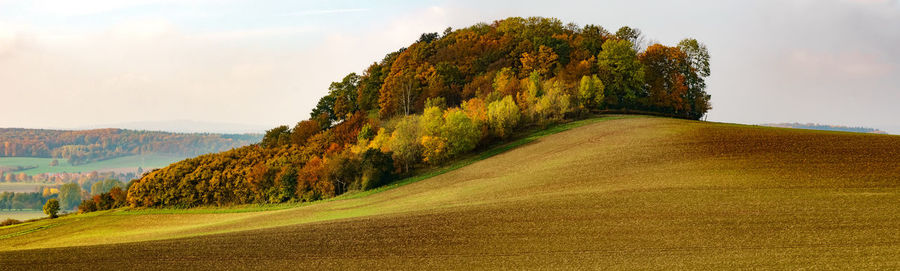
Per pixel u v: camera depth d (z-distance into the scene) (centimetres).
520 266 2998
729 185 4394
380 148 8056
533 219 3891
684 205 3919
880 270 2586
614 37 13638
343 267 3178
